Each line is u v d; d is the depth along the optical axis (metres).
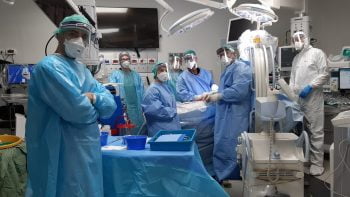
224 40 4.91
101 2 4.85
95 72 2.64
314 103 3.52
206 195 1.87
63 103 1.64
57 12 2.09
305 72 3.61
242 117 3.14
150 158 1.86
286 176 2.20
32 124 1.72
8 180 2.06
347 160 2.18
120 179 1.89
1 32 4.50
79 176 1.71
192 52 3.81
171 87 3.51
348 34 4.50
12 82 4.20
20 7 4.54
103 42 4.83
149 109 3.09
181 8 5.07
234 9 2.59
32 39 4.59
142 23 4.96
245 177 2.44
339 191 2.24
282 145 2.23
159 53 5.10
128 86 4.32
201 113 3.38
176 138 2.04
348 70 3.96
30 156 1.73
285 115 2.32
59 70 1.67
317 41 5.00
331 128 4.01
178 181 1.87
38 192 1.73
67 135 1.73
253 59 2.93
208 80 3.89
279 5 3.76
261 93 2.80
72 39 1.79
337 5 4.64
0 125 3.94
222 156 3.22
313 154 3.56
